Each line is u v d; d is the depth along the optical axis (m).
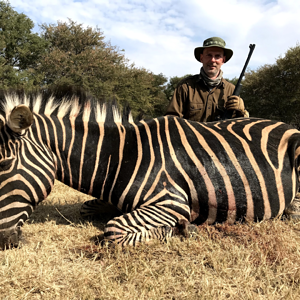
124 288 1.74
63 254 2.19
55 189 4.52
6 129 2.09
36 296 1.66
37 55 22.67
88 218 3.12
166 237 2.27
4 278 1.75
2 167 2.05
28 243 2.32
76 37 23.59
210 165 2.52
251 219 2.63
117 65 24.39
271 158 2.68
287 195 2.71
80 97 2.63
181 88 3.93
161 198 2.39
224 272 1.89
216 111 3.86
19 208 2.14
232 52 3.79
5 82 18.83
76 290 1.70
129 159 2.50
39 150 2.28
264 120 3.09
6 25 21.38
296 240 2.39
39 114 2.46
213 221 2.62
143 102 25.78
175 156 2.51
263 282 1.80
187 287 1.71
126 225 2.24
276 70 22.92
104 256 2.10
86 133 2.54
